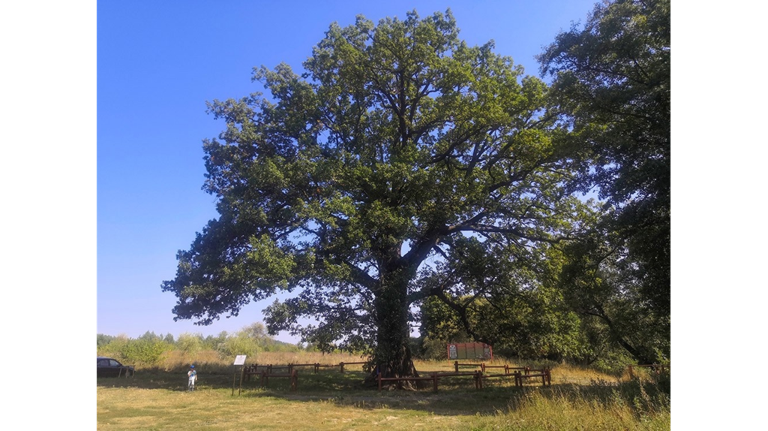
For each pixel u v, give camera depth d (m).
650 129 13.29
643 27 13.09
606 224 13.88
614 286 15.81
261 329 66.00
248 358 40.31
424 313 24.77
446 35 24.17
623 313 17.55
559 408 10.29
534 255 23.30
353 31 23.75
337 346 20.44
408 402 16.30
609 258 15.52
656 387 12.16
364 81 23.48
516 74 23.89
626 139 13.59
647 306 13.82
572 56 14.88
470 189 21.53
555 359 37.41
